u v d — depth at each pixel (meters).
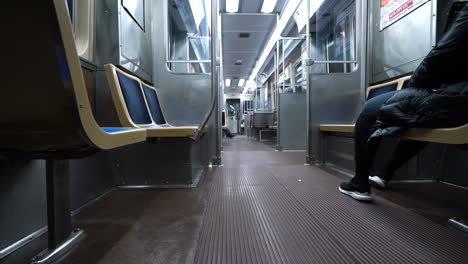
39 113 0.59
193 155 1.89
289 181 1.94
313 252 0.87
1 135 0.64
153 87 2.34
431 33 1.75
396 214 1.23
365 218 1.18
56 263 0.82
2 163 0.91
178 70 2.91
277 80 5.36
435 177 1.91
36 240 1.01
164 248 0.91
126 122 1.46
